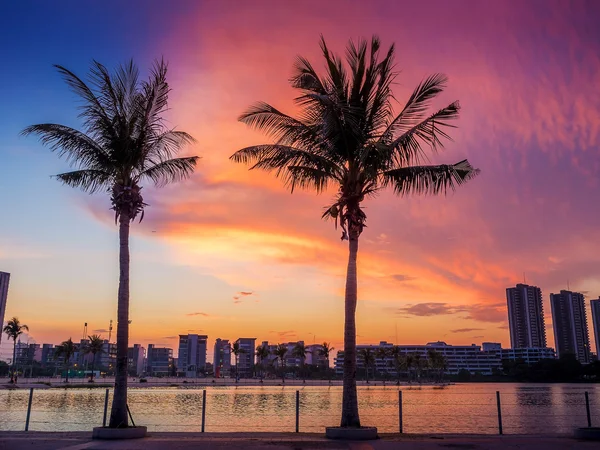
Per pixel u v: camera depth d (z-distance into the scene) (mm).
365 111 18562
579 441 15672
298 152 18281
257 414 45094
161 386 121250
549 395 93750
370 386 164750
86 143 18766
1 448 13664
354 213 18375
